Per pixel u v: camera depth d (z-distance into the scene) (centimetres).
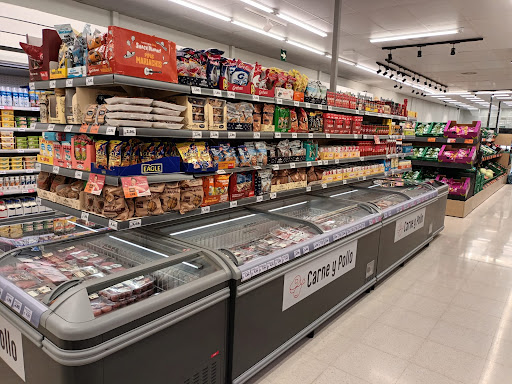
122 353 150
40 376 153
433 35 782
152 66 207
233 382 213
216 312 196
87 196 225
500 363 264
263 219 308
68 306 146
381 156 518
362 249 340
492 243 553
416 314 332
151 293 182
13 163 527
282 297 244
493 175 1042
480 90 1667
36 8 581
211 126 254
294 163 345
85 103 220
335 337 291
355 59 1085
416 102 2095
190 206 244
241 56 997
